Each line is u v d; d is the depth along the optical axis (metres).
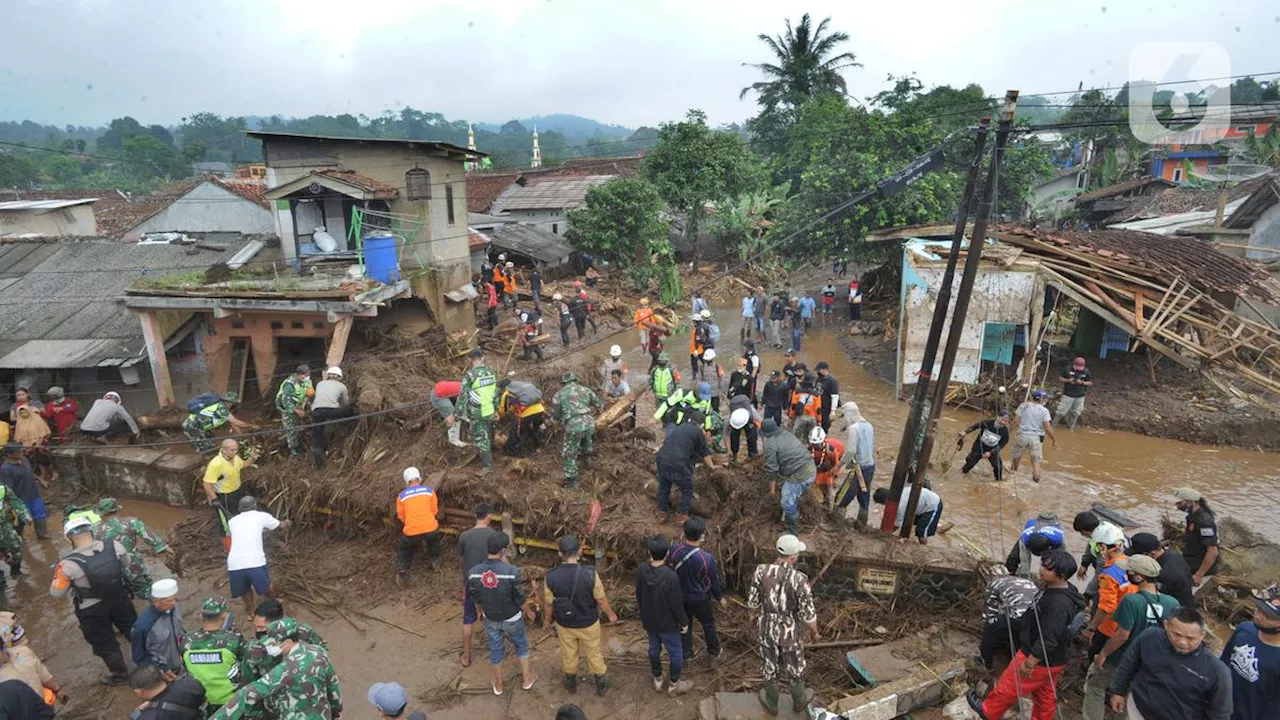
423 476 9.84
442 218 18.27
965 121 27.16
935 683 6.66
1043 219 41.22
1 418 15.16
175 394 15.18
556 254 29.84
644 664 7.50
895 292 24.92
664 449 8.53
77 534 7.28
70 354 14.07
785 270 32.44
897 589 8.09
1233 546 8.96
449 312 18.58
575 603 6.69
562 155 102.88
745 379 13.36
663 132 32.62
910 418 8.57
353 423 10.98
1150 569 5.69
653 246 29.41
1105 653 5.86
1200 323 15.00
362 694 7.25
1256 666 4.96
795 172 44.16
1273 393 14.78
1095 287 15.32
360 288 13.40
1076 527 7.22
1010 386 15.65
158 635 6.78
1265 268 19.77
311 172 15.79
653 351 16.80
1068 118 26.86
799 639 6.34
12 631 6.00
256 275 14.91
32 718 5.80
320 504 10.21
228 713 5.25
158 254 18.00
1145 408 14.58
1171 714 4.87
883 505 9.88
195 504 11.56
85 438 12.65
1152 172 38.03
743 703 6.64
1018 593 6.12
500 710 6.93
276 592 9.05
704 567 6.83
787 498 8.37
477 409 9.55
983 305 15.25
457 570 9.30
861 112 26.92
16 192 30.20
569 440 9.33
